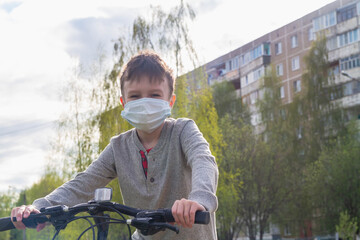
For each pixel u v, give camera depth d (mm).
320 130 30594
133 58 2164
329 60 34344
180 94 17125
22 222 1825
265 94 32344
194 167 1950
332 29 34562
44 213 1787
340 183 28484
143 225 1571
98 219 1794
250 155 28625
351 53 33219
